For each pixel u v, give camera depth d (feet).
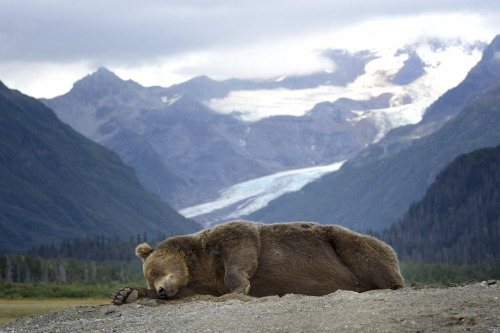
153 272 53.26
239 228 53.31
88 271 495.82
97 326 40.45
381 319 34.55
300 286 52.42
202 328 36.35
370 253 52.80
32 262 476.95
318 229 54.44
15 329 44.34
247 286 50.57
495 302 35.83
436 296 38.65
